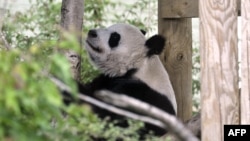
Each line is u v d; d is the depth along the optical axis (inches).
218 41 336.2
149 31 587.2
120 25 447.2
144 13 615.2
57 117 208.5
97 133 249.8
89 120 240.8
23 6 635.5
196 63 556.1
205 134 341.4
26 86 189.8
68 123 226.4
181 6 432.5
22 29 469.1
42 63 211.0
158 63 436.1
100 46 443.2
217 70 337.1
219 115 338.0
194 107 552.1
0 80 186.1
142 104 186.9
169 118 187.0
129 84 428.8
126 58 436.5
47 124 202.1
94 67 480.7
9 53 195.2
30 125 202.4
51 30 450.9
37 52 202.4
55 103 190.9
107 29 446.6
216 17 335.9
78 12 410.9
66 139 212.5
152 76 430.9
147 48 433.1
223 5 335.3
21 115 202.7
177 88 447.2
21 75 185.3
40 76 196.7
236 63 336.8
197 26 680.4
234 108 337.4
